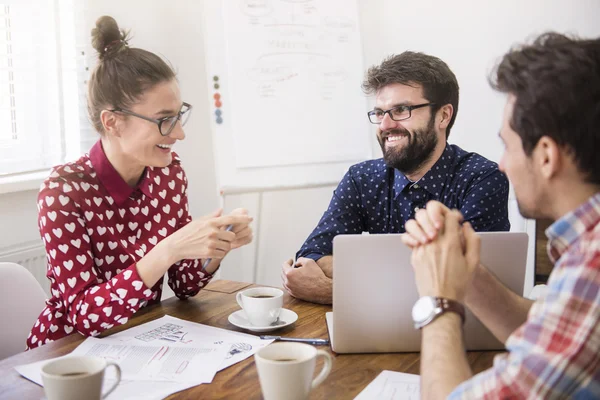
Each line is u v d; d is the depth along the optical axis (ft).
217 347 3.88
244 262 10.35
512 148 2.79
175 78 4.97
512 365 2.39
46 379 2.80
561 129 2.55
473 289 3.53
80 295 4.44
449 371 2.65
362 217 6.22
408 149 5.69
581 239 2.48
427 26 9.92
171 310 4.71
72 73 8.11
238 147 8.26
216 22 8.16
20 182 7.28
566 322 2.31
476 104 9.87
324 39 8.70
